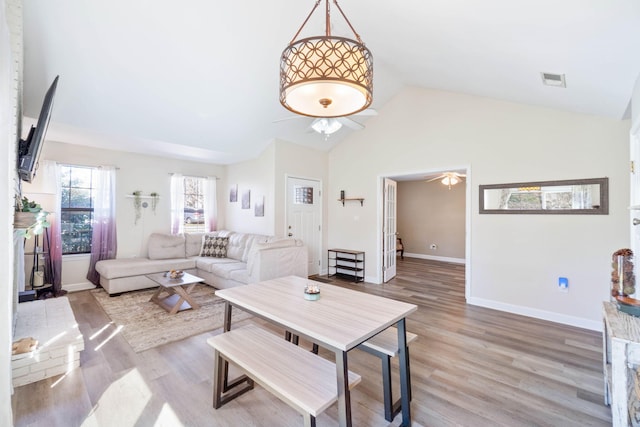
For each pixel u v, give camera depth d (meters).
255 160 5.62
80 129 3.88
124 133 4.11
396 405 1.91
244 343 1.91
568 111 3.44
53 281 4.27
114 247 4.91
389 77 4.36
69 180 4.62
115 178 4.95
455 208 7.78
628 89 2.39
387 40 2.96
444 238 7.97
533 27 1.83
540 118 3.63
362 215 5.56
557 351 2.76
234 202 6.23
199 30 2.84
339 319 1.66
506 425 1.80
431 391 2.15
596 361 2.57
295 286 2.37
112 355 2.63
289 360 1.70
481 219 4.08
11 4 1.91
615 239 3.18
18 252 2.87
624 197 3.13
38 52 2.71
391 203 5.79
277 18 2.87
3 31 1.25
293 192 5.44
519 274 3.77
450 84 3.80
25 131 3.75
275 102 4.11
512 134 3.84
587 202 3.33
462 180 7.52
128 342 2.88
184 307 3.89
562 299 3.48
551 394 2.11
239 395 2.07
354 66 1.44
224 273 4.56
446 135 4.44
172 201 5.62
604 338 1.99
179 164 5.81
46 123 2.39
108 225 4.85
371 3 2.34
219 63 3.25
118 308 3.84
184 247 5.48
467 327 3.33
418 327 3.32
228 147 5.04
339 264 5.89
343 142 5.86
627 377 1.42
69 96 3.25
